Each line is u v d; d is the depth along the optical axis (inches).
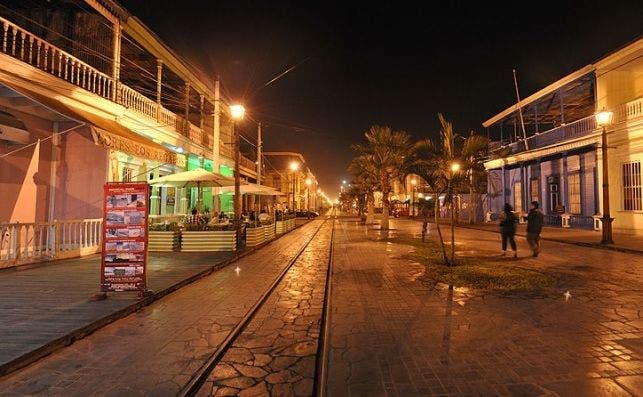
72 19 571.8
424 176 451.8
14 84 402.3
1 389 151.3
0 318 231.3
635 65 797.2
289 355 188.1
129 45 668.7
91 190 530.6
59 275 361.7
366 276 382.6
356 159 1267.2
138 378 160.9
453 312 253.3
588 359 174.9
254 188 864.9
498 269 402.9
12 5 550.0
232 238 573.0
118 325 233.5
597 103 849.5
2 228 390.9
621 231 789.2
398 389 149.4
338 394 146.3
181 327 229.1
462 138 576.1
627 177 781.3
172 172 853.2
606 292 303.6
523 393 144.6
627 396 141.5
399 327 224.4
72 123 527.8
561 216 990.4
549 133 1025.5
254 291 323.0
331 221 1733.5
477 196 1480.1
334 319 241.3
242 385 156.9
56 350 192.9
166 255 523.5
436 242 716.0
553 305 266.8
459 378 157.9
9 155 458.0
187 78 826.8
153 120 687.7
